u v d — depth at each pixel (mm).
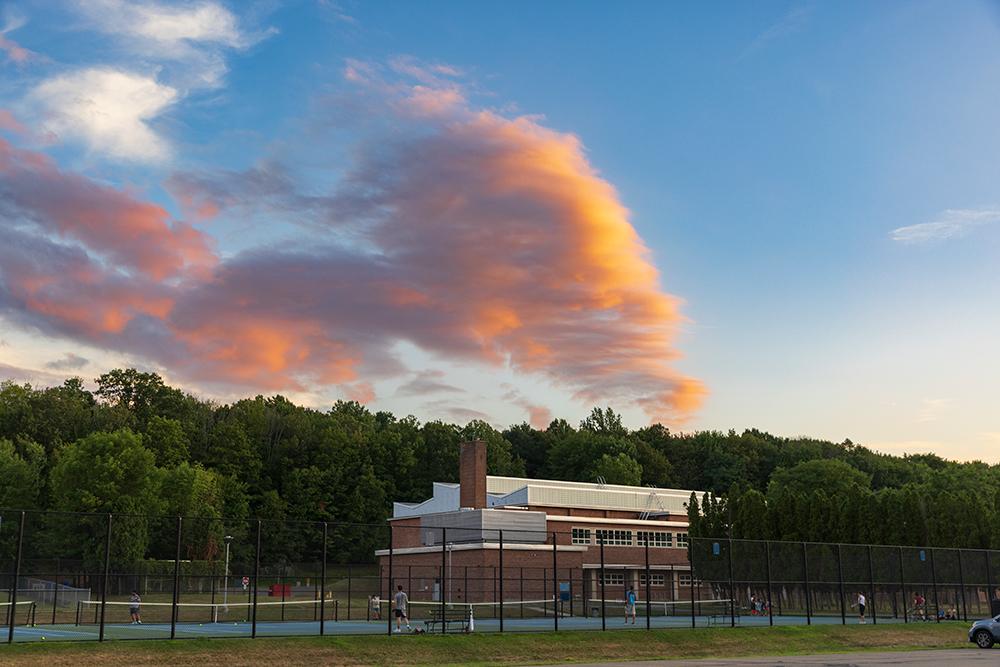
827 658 40531
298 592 76688
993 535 80875
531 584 76625
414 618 59688
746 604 61938
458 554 76500
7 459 111438
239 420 155375
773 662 37531
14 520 102312
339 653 36156
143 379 152625
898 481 194000
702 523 93938
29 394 137250
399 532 99062
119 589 65812
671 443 197500
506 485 105125
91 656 31969
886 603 59125
